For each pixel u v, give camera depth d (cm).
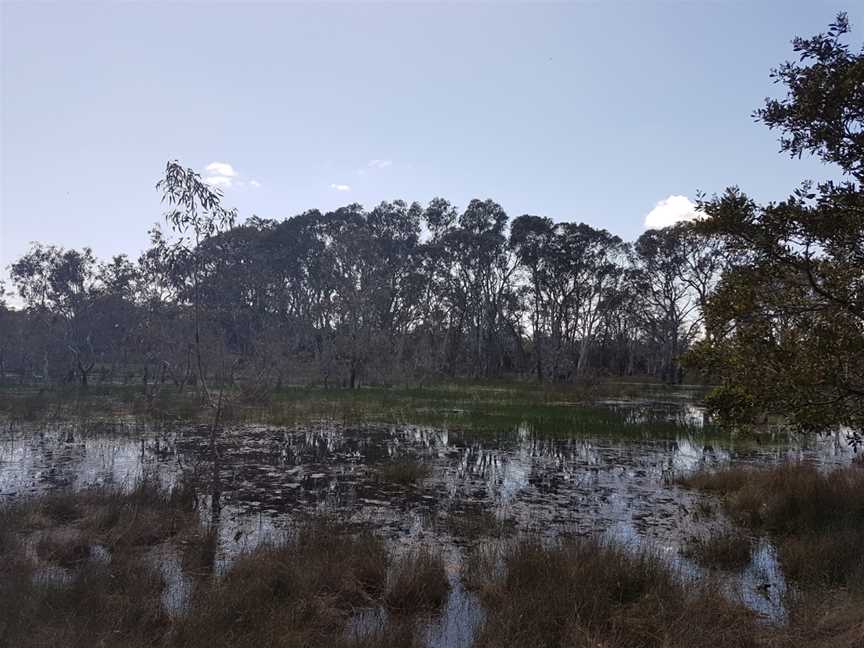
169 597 629
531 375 6112
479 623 575
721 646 518
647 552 783
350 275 4172
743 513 972
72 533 813
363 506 1027
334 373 3931
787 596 633
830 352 703
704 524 944
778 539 845
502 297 6012
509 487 1197
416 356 4466
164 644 506
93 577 624
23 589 585
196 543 791
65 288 4066
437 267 5562
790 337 759
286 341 3375
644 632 538
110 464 1367
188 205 1183
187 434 1812
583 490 1178
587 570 657
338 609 612
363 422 2147
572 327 6109
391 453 1557
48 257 4047
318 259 4850
